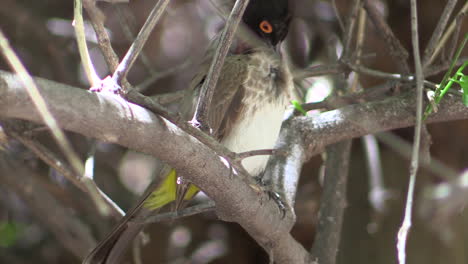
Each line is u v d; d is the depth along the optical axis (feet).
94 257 20.76
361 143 31.27
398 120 21.13
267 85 20.75
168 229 34.76
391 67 29.84
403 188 29.53
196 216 35.12
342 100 23.11
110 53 13.98
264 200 17.51
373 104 21.61
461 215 27.81
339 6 31.86
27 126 20.49
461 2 28.48
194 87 21.44
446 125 29.43
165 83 36.52
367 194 30.22
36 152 20.79
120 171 35.40
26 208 35.96
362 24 24.02
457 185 27.25
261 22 22.53
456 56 17.90
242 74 20.59
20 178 29.43
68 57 34.45
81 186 20.94
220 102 20.48
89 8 13.58
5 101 10.71
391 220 29.27
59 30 34.27
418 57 18.26
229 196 16.22
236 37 21.94
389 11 30.22
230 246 34.78
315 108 23.13
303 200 34.19
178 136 13.88
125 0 14.25
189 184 19.07
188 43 37.22
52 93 11.51
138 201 20.66
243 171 14.58
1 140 20.74
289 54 32.94
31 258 35.04
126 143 13.19
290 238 19.49
